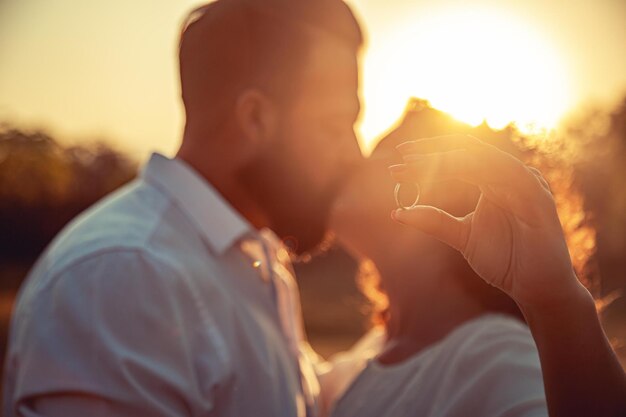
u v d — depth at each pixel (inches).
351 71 89.0
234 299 79.0
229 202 85.7
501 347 58.3
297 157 85.7
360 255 74.0
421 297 67.2
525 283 39.3
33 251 895.1
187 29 88.7
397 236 69.1
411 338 67.6
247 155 85.7
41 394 70.8
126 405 69.1
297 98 85.4
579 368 39.3
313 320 553.6
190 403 71.5
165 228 77.8
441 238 40.8
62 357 70.4
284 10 87.1
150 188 82.0
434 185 59.8
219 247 79.4
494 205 40.3
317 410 86.6
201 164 85.1
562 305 39.2
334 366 88.4
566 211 66.3
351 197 70.3
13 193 824.3
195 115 86.6
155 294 72.4
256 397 76.5
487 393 55.7
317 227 86.6
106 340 70.2
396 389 64.3
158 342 71.3
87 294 71.7
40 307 72.7
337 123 87.1
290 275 94.7
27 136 733.3
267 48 86.0
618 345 60.7
